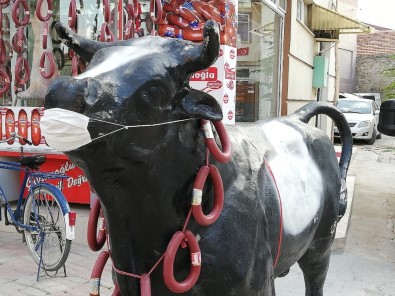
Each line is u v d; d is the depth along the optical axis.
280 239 1.99
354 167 11.26
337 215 2.61
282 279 4.39
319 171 2.50
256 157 1.98
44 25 5.38
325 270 2.75
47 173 4.59
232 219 1.69
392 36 24.59
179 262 1.64
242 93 7.55
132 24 5.10
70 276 4.28
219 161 1.63
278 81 9.27
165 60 1.46
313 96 13.12
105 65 1.42
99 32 5.41
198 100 1.52
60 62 5.53
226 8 5.20
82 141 1.30
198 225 1.65
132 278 1.66
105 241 1.85
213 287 1.67
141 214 1.56
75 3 5.12
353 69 24.62
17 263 4.54
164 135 1.49
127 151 1.39
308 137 2.52
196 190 1.57
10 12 5.69
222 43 5.21
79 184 5.36
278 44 9.19
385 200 7.84
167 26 5.23
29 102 5.66
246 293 1.73
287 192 2.12
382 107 3.35
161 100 1.44
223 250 1.66
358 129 15.95
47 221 4.48
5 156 5.58
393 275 4.62
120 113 1.34
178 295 1.67
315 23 11.86
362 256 5.11
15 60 5.76
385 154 13.73
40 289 3.98
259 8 7.98
